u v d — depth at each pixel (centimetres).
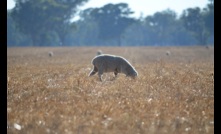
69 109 4684
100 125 3966
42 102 5166
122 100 5306
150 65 11925
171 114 4572
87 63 13912
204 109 4928
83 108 4762
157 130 3862
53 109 4734
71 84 6806
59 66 11906
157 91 6141
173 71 9619
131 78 7619
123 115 4434
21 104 5091
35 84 6950
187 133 3856
